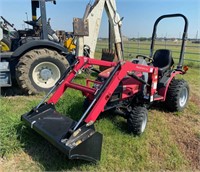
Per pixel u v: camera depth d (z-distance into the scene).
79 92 4.68
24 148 2.80
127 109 3.43
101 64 3.29
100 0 6.11
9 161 2.61
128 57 11.76
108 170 2.55
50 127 2.59
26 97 4.67
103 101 2.65
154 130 3.49
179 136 3.40
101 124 3.42
